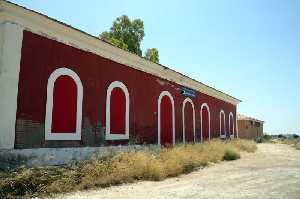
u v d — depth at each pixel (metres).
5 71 8.78
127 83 14.30
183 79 19.92
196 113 22.12
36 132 9.61
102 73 12.66
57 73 10.51
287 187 8.38
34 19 9.61
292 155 20.52
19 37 9.28
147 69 16.00
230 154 16.62
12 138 8.83
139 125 15.04
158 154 13.00
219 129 26.84
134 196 7.01
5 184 7.04
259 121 47.09
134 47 33.72
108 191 7.61
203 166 13.19
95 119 12.07
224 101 28.98
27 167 8.65
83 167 9.24
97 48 12.30
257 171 11.88
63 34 10.73
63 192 7.36
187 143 19.11
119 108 13.62
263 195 7.25
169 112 18.22
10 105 8.83
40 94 9.84
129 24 33.88
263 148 27.03
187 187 8.31
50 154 9.97
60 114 10.52
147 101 15.92
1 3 8.58
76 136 11.07
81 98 11.41
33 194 6.97
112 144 12.94
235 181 9.43
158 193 7.41
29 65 9.55
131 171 9.55
